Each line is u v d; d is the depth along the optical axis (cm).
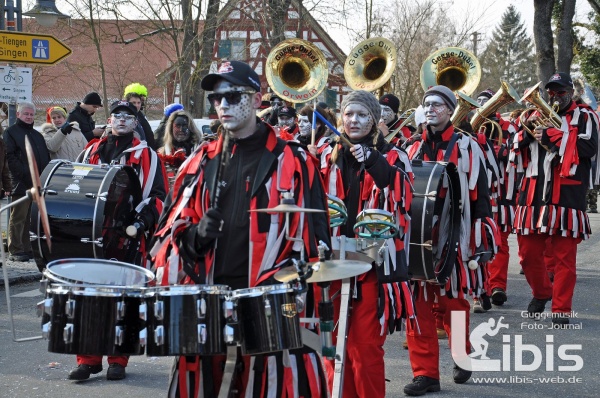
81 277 367
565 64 2195
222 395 349
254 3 2117
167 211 385
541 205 795
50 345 340
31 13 1261
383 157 488
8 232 1138
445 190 574
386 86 955
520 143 806
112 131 651
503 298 889
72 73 2542
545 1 1903
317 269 364
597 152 787
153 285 372
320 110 802
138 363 675
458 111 758
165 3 1973
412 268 542
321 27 2153
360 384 477
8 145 1101
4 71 1094
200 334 333
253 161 373
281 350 348
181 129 770
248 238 367
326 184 511
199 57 2022
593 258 1243
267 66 974
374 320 475
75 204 594
